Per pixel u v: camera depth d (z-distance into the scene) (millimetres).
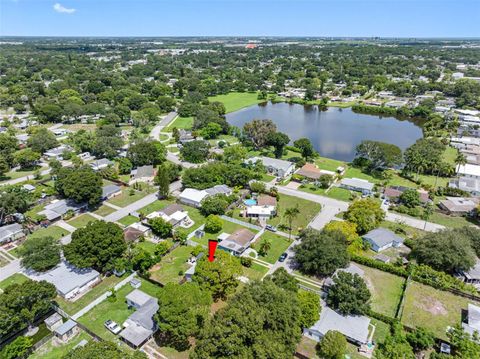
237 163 132750
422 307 65125
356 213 89062
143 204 104250
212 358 47188
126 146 155125
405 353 51625
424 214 99812
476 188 113688
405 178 126375
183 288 57281
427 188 115938
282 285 62500
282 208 102875
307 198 109875
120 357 45438
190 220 94438
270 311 52219
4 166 119500
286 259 78938
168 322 53469
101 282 70562
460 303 66375
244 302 53281
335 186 118750
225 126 179000
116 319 61000
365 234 86562
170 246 81250
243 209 102188
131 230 85750
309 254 71375
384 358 51156
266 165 130625
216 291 63875
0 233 83562
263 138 151250
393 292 69188
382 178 125562
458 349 54562
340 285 61688
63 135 170750
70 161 138750
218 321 51344
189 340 56969
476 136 174500
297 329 52375
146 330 57031
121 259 72562
